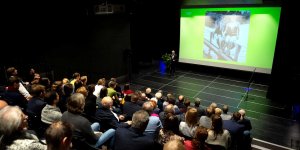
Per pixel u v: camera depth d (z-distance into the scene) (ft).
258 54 38.88
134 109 16.99
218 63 43.09
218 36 41.91
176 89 36.78
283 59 30.32
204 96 34.17
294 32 28.89
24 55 26.43
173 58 43.39
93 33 33.58
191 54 45.75
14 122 6.50
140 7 43.47
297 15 28.22
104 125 14.57
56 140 5.70
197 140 11.08
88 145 10.85
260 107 30.45
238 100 32.71
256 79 40.32
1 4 23.53
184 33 45.44
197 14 43.09
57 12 28.58
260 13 37.14
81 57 32.73
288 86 30.71
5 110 6.77
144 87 37.58
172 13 45.68
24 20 25.70
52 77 28.99
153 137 13.46
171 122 12.25
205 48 43.83
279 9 35.42
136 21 45.39
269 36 37.27
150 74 44.09
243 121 18.78
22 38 25.91
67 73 31.35
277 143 22.22
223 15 40.50
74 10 30.30
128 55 38.73
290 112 28.86
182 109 21.57
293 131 24.54
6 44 24.70
